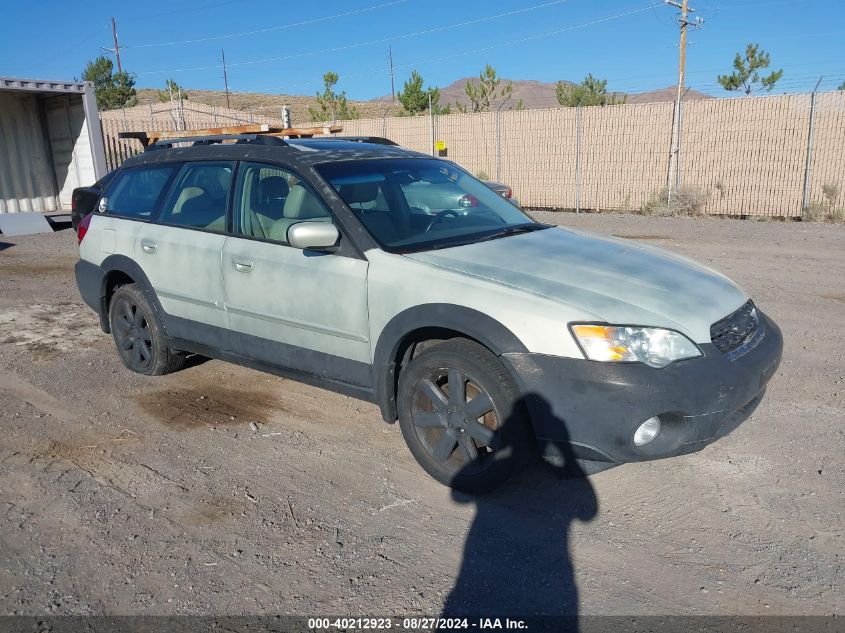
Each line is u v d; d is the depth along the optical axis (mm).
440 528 3453
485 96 32156
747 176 16594
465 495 3740
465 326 3506
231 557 3232
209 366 5863
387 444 4375
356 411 4891
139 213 5422
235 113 38938
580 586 3014
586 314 3326
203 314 4867
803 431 4379
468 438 3652
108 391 5328
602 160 18578
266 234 4469
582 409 3273
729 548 3244
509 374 3467
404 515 3570
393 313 3775
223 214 4758
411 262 3811
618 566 3145
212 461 4184
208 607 2902
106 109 46844
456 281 3627
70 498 3766
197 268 4801
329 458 4199
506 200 5086
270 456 4238
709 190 17109
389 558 3221
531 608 2885
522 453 3494
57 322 7352
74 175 16547
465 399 3654
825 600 2885
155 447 4379
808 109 15641
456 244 4070
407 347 3938
